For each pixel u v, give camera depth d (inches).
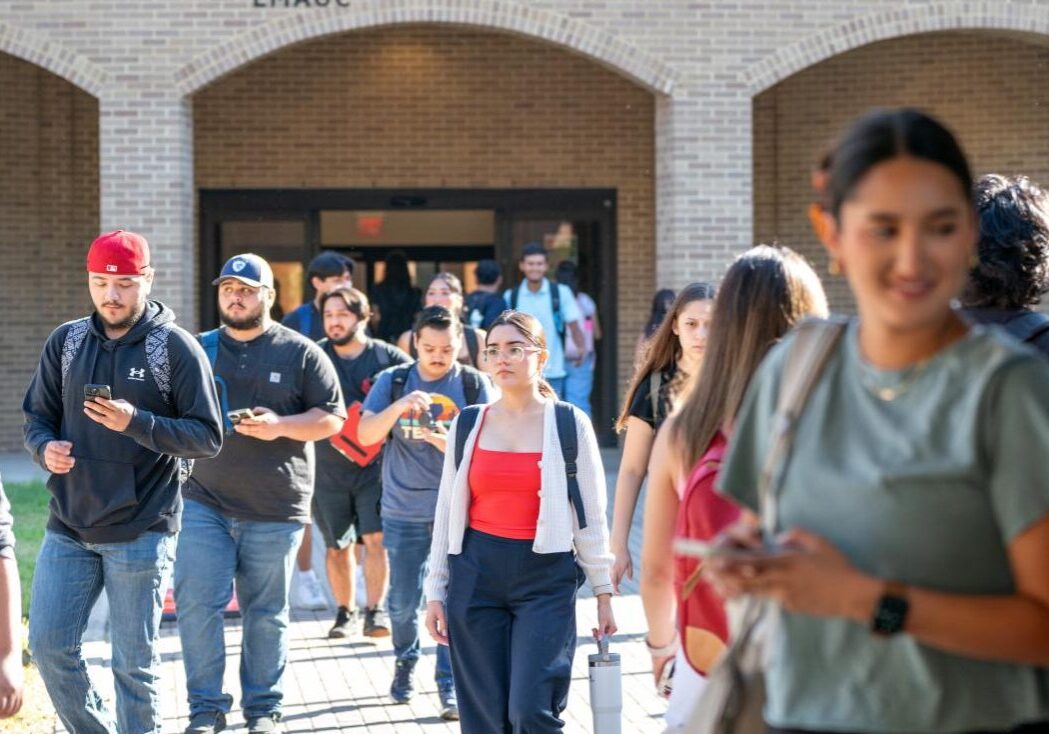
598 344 847.1
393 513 336.2
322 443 385.1
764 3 663.1
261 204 829.2
